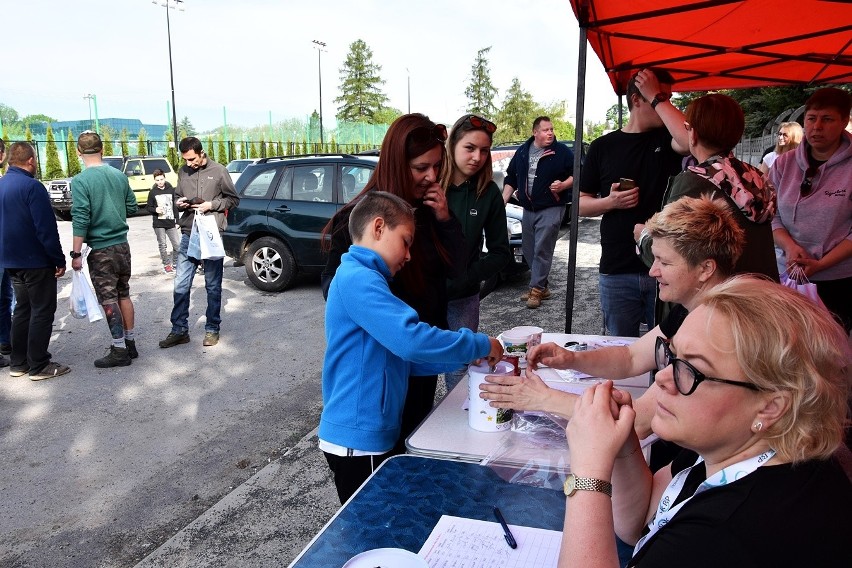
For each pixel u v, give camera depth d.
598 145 3.62
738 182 2.21
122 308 5.34
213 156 36.81
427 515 1.47
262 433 4.02
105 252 5.10
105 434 4.03
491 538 1.36
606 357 2.19
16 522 3.10
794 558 0.84
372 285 1.77
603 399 1.17
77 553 2.86
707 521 0.90
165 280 8.67
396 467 1.69
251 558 2.75
